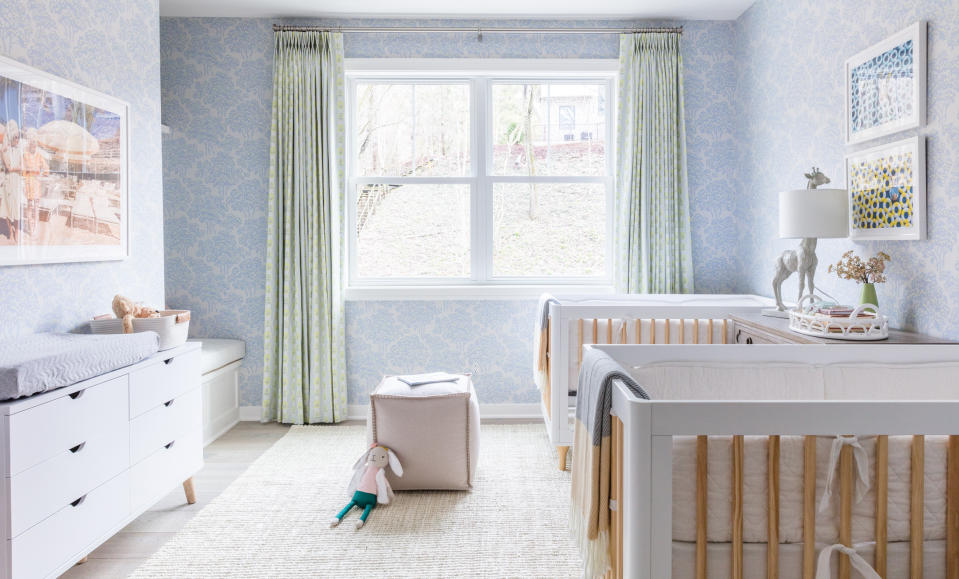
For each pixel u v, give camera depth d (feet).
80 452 6.00
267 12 12.26
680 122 12.58
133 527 7.86
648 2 11.85
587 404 5.33
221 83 12.63
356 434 11.85
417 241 13.11
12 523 5.13
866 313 7.51
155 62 9.58
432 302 12.88
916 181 7.20
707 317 9.72
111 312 8.37
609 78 13.02
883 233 7.88
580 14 12.46
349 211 13.01
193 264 12.82
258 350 12.91
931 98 7.03
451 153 13.07
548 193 13.10
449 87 13.03
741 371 6.64
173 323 7.95
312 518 8.13
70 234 7.44
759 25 11.66
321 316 12.57
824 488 4.45
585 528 5.08
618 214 12.70
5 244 6.40
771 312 9.13
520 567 6.84
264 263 12.80
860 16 8.41
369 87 13.03
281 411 12.54
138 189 9.08
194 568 6.83
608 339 9.66
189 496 8.58
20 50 6.70
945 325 6.95
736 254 12.95
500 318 12.92
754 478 4.43
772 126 11.16
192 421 8.38
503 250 13.12
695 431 4.20
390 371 12.93
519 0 11.71
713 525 4.44
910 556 4.42
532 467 9.97
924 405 4.25
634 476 4.22
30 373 5.30
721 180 12.94
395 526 7.86
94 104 7.88
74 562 5.93
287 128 12.31
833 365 6.62
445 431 8.69
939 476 4.44
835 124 9.09
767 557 4.44
